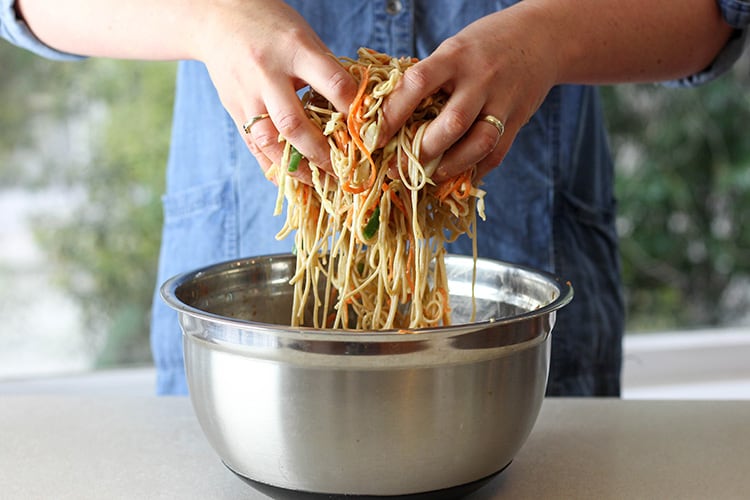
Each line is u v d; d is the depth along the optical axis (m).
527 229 1.03
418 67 0.71
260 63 0.74
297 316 0.84
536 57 0.78
